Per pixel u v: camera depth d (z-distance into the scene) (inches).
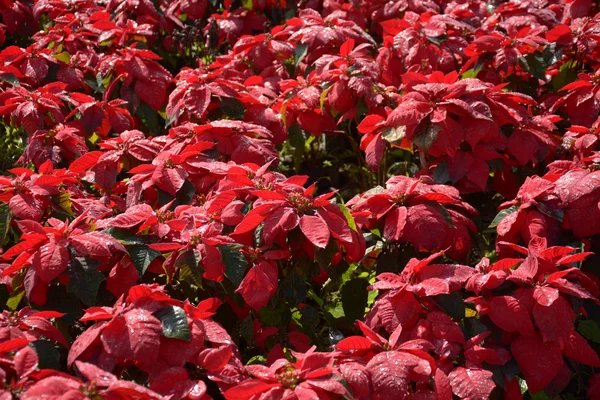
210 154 125.3
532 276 90.8
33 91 153.4
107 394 65.6
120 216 96.3
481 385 82.2
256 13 207.6
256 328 105.2
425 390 82.1
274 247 101.0
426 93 124.9
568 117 155.9
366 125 131.0
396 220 105.3
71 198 113.2
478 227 128.0
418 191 109.7
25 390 67.6
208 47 200.7
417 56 162.7
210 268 91.6
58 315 84.5
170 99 144.4
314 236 92.6
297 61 167.5
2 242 101.9
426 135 121.2
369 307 118.6
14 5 193.3
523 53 155.8
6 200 104.3
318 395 75.0
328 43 172.1
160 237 94.0
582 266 111.0
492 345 90.6
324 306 120.0
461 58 169.3
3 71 149.9
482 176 122.2
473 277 91.9
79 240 89.0
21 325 82.7
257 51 171.6
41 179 105.1
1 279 96.0
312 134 151.1
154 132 157.5
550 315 87.8
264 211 97.1
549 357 88.7
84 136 144.3
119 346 74.8
